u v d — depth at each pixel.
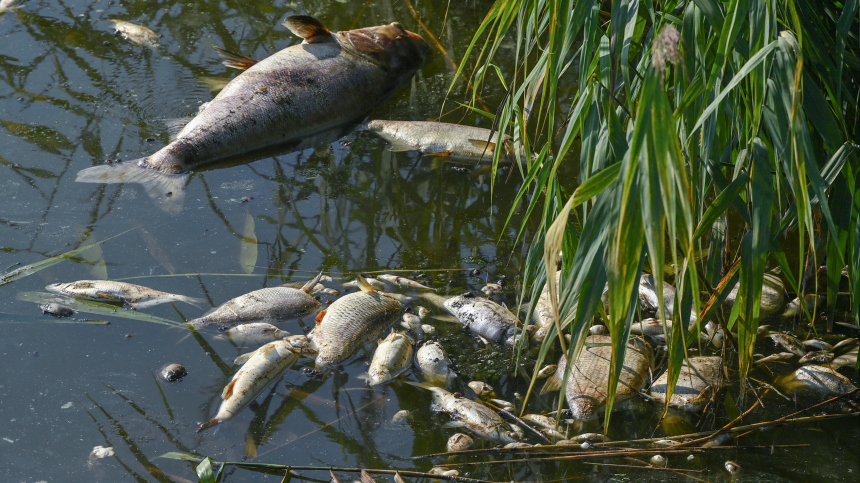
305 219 4.33
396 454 2.82
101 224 4.10
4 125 4.89
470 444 2.88
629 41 2.35
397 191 4.67
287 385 3.15
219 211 4.33
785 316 3.71
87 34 6.15
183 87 5.54
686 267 2.41
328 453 2.80
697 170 2.72
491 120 5.47
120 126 5.04
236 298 3.56
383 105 5.71
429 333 3.53
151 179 4.55
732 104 2.71
